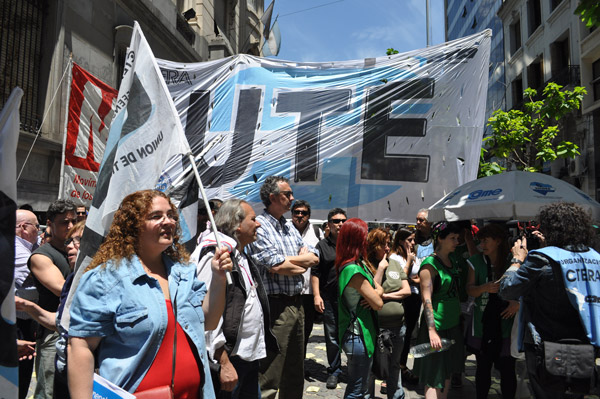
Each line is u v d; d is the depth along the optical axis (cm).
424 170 604
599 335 282
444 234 396
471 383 540
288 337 358
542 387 299
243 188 626
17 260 376
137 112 288
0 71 876
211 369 266
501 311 401
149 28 1358
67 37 1019
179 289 215
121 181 279
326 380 554
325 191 616
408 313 539
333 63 646
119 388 181
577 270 293
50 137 971
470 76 609
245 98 650
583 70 1728
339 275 365
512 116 1376
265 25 1705
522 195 428
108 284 195
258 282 313
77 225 329
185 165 341
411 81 620
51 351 323
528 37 2278
